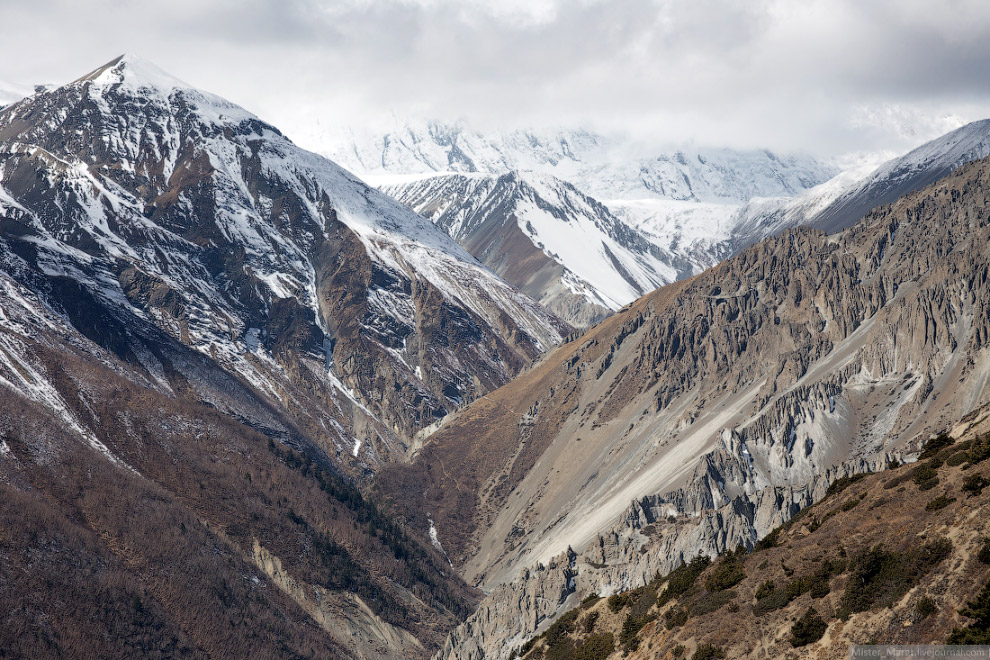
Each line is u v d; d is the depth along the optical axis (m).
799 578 106.81
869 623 94.50
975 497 99.44
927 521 101.50
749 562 117.00
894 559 98.69
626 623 126.62
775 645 100.88
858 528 108.44
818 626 98.62
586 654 128.00
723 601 112.44
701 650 106.00
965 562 92.44
